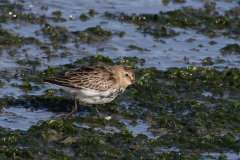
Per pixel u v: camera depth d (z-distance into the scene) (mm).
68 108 13430
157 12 24297
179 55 18906
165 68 17312
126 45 19688
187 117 12945
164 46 19922
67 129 11188
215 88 15430
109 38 20359
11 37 18859
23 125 11750
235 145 10977
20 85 14711
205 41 20922
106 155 9977
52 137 10797
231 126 12281
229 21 23281
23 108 13039
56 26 20859
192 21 23172
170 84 15859
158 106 13805
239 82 15594
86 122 12352
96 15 23375
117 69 13141
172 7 25406
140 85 15391
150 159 10055
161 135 11648
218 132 11906
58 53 18062
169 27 22547
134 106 13805
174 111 13414
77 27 21312
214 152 10695
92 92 12281
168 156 10195
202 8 25500
